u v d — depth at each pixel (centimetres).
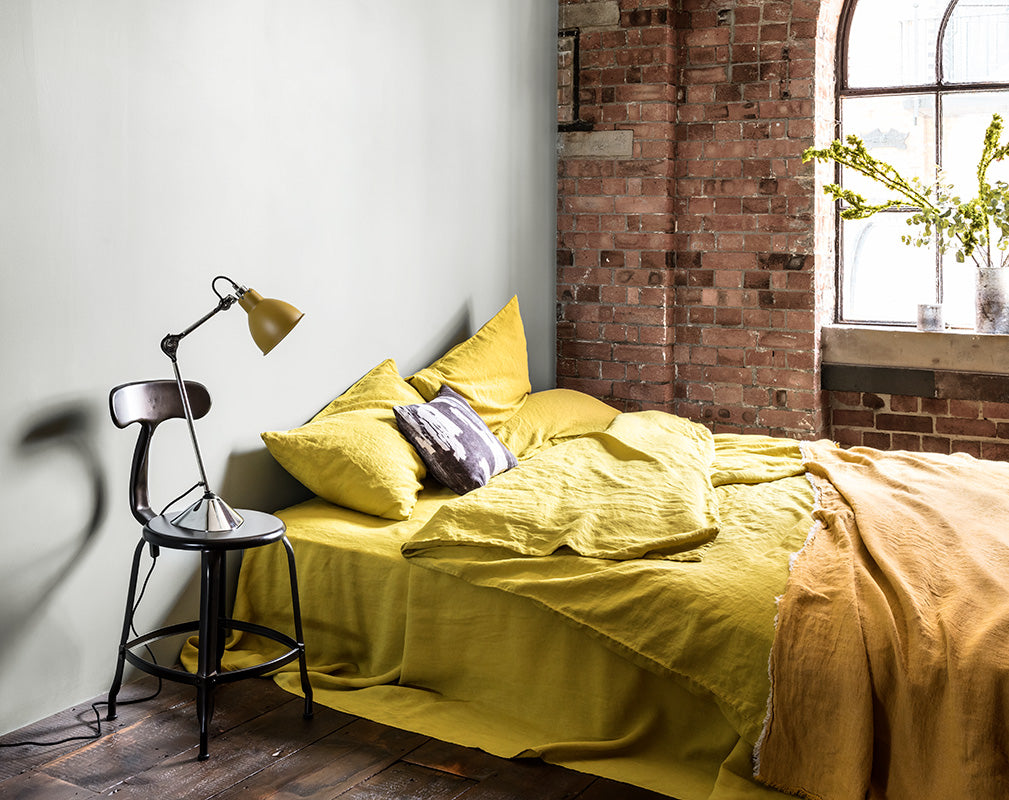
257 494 347
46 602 285
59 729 281
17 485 275
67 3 279
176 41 309
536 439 416
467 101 436
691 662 258
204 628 269
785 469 379
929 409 467
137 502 294
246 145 334
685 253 490
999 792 220
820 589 260
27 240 273
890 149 486
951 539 290
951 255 474
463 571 293
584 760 266
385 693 297
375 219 390
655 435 396
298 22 350
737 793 245
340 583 316
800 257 466
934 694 229
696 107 480
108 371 296
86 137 286
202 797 248
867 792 234
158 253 308
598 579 274
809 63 455
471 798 249
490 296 461
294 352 358
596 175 497
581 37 493
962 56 468
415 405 363
